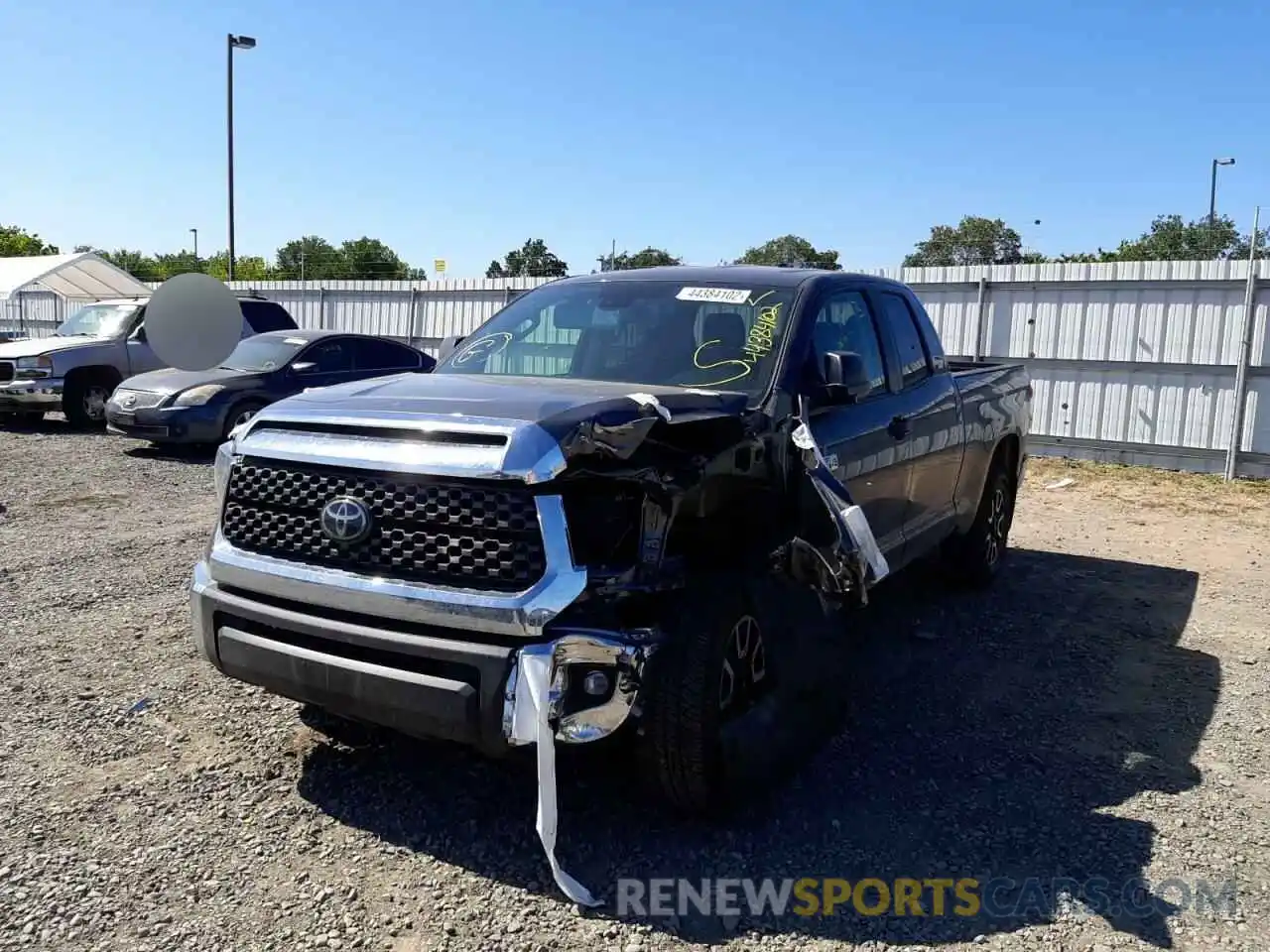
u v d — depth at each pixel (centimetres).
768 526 404
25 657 511
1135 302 1297
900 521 534
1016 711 481
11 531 792
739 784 359
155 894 312
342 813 366
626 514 337
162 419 1148
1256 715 482
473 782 390
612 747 356
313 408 364
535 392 372
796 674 394
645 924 305
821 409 445
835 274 521
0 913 299
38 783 380
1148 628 622
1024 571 766
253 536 364
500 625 312
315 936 295
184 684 480
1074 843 358
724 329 456
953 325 1441
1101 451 1345
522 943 295
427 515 325
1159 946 299
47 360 1366
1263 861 348
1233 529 946
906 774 409
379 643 325
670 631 338
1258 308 1205
